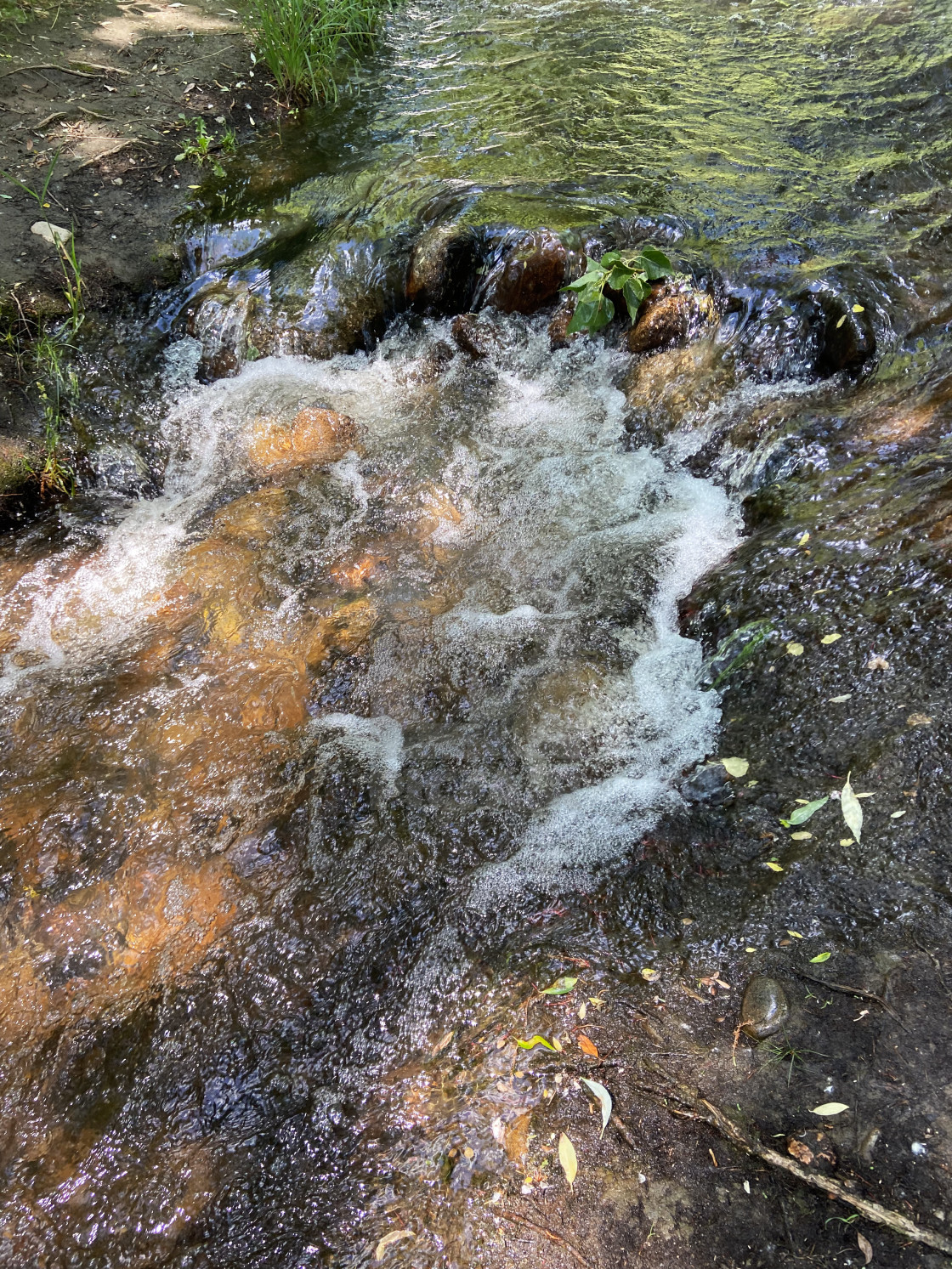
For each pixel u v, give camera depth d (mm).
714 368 4227
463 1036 2182
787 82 6531
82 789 2891
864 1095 1890
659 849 2547
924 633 2738
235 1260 1868
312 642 3389
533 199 5227
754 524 3559
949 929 2135
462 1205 1854
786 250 4621
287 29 6684
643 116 6230
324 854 2678
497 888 2529
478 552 3758
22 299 4746
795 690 2801
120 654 3363
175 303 5062
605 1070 2029
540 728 3018
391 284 5039
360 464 4223
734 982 2162
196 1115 2137
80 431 4312
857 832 2322
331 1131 2053
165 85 6520
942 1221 1678
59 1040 2301
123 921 2547
